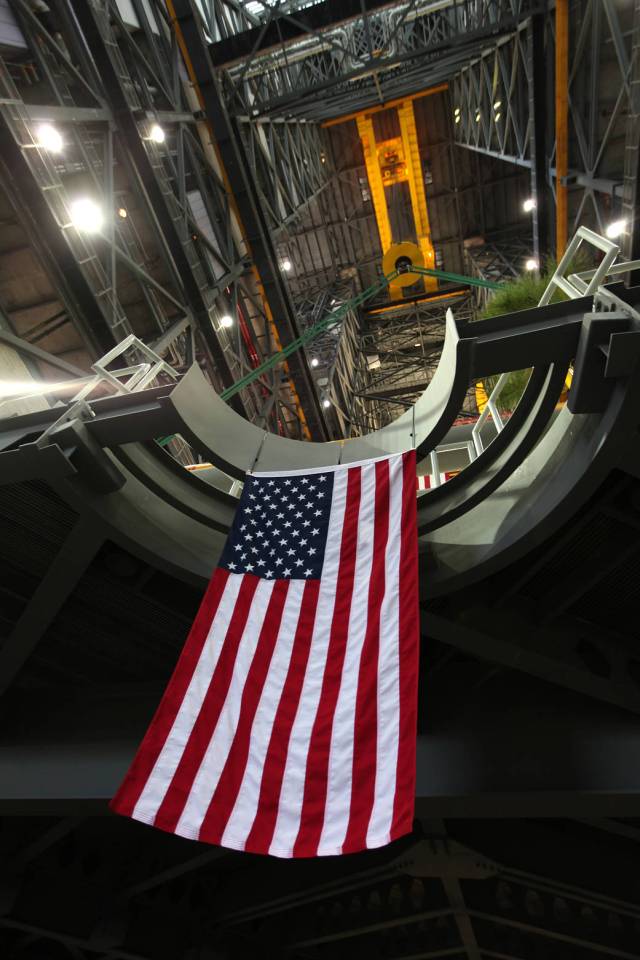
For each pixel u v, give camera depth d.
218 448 5.25
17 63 10.55
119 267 12.54
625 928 9.42
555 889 8.45
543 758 5.46
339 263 40.97
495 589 5.61
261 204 18.47
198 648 4.40
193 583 5.33
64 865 8.95
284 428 22.06
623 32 12.08
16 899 8.23
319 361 27.28
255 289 19.36
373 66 17.70
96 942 8.81
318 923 11.14
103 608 6.28
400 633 4.11
